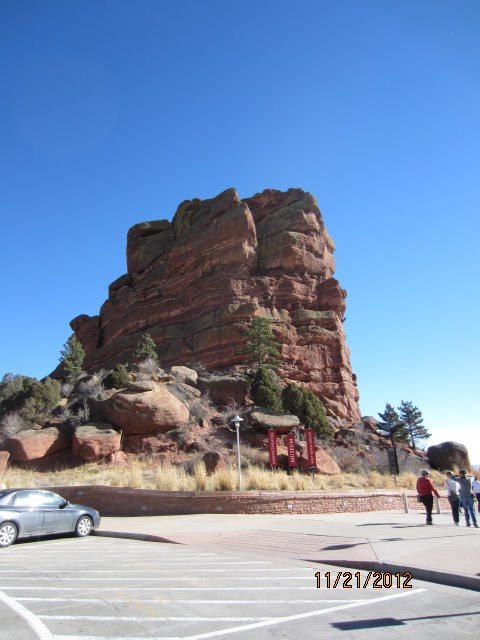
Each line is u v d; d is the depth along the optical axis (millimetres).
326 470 25906
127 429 27203
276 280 42844
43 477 24078
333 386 39656
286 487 21172
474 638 5062
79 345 40250
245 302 40500
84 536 14664
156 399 27734
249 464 24875
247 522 15664
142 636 5301
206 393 33188
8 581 8180
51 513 13898
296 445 26531
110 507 19516
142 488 20250
